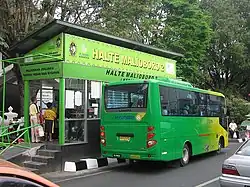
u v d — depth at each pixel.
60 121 12.21
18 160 11.63
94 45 13.37
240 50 33.94
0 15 15.16
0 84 19.58
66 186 9.46
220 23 33.66
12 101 20.28
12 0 15.30
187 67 26.19
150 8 22.91
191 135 13.71
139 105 11.59
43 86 13.93
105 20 18.84
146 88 11.56
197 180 10.25
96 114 13.88
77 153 12.69
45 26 11.81
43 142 13.05
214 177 10.74
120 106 11.98
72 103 12.81
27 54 13.25
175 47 25.69
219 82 39.00
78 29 12.44
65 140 12.47
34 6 16.08
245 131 27.58
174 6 26.42
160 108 11.62
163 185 9.55
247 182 6.82
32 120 13.12
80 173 11.47
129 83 11.93
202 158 15.45
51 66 12.45
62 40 12.23
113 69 14.22
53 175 11.07
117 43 14.73
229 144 22.67
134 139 11.61
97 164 12.66
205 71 35.06
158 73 17.09
